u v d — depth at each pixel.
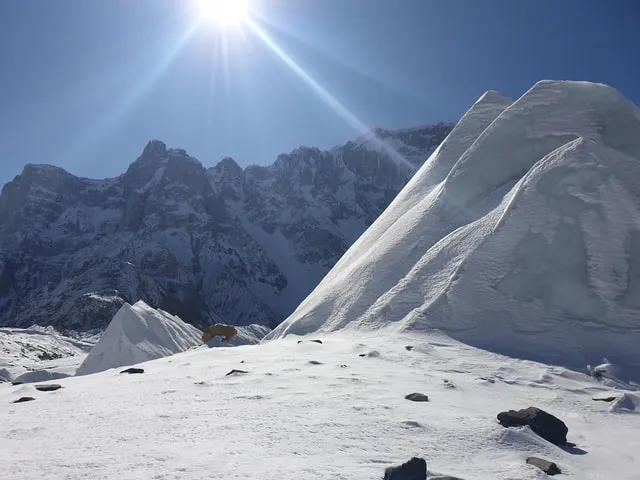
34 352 96.88
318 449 8.40
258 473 7.00
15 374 58.53
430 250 34.84
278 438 8.96
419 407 11.83
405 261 36.62
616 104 37.88
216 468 7.23
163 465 7.38
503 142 39.06
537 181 31.81
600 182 30.06
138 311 53.41
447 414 11.21
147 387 15.14
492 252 29.56
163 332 52.53
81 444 8.70
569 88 40.31
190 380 16.09
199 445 8.52
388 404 11.95
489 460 8.53
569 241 27.94
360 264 40.97
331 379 15.24
